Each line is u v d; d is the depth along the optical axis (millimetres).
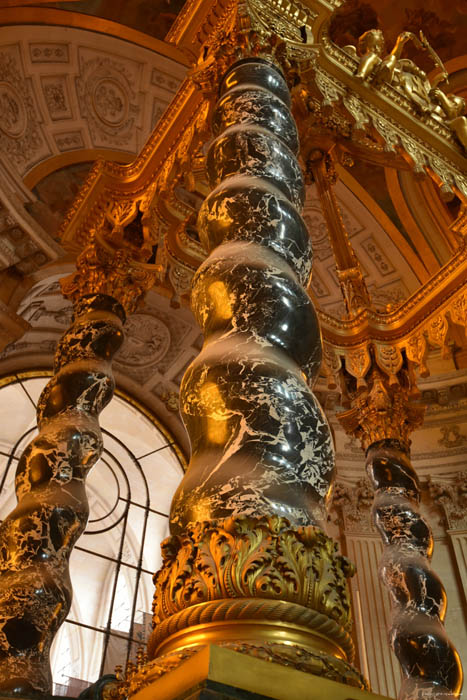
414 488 6891
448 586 10031
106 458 13352
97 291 6211
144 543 12844
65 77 11180
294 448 2408
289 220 3332
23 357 12031
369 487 11078
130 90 11828
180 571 2182
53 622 3879
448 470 11227
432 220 12891
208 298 2951
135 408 12812
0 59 10359
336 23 12539
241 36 4574
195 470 2406
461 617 9734
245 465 2326
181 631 2070
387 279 13375
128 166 6781
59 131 11289
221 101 4227
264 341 2725
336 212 7828
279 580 2088
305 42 4859
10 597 3828
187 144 5828
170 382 13086
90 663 12344
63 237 7199
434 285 7746
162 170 6426
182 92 5992
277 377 2566
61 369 5414
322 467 2463
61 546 4223
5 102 10523
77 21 10828
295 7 4953
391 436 7328
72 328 5809
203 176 6777
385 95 5992
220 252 3133
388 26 12656
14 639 3676
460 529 10516
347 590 2281
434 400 11969
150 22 11227
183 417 2648
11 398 13109
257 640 1972
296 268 3201
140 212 6637
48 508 4305
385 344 7980
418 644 5391
